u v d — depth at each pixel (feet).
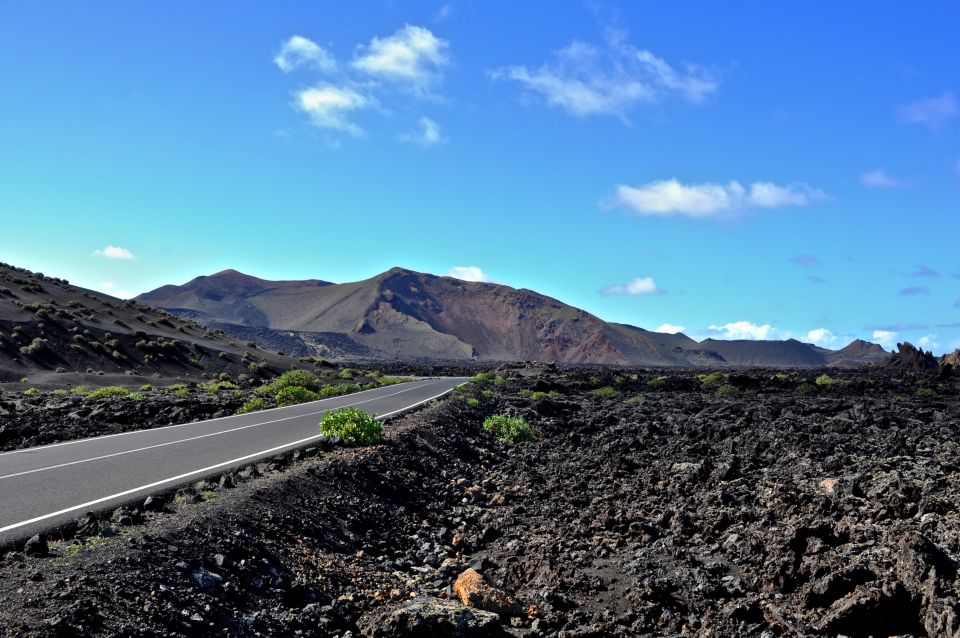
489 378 236.02
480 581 27.78
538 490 50.34
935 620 21.98
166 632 19.25
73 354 173.58
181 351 209.56
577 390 176.04
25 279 230.48
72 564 21.93
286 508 32.99
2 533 25.21
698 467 50.80
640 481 50.72
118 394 116.88
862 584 25.13
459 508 44.88
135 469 40.34
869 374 275.39
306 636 22.07
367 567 29.84
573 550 35.37
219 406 90.79
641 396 143.95
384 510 39.93
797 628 23.81
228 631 20.65
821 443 61.98
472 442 74.95
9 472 39.19
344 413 57.26
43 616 18.03
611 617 27.17
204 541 25.96
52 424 63.72
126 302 269.23
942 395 147.13
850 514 36.58
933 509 35.29
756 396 150.30
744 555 32.30
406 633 22.56
